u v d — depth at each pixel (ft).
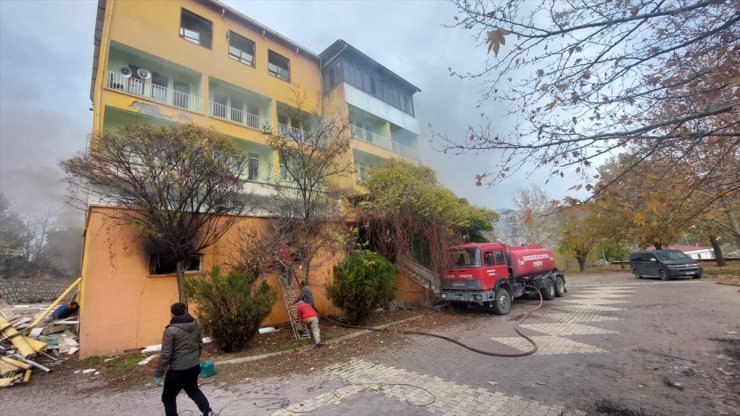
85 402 18.30
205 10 51.93
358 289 35.17
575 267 127.75
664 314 32.42
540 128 9.54
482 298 37.81
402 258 44.32
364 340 29.76
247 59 57.57
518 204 94.43
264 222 38.06
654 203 9.29
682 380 16.42
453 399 15.90
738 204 16.62
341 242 35.86
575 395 15.51
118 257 29.40
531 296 50.93
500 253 43.14
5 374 21.94
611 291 52.70
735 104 7.72
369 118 71.41
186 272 32.73
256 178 51.96
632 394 15.23
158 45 44.75
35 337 29.78
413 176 48.85
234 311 26.53
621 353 21.39
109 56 42.70
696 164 9.87
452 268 41.55
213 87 52.65
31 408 17.72
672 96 8.77
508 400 15.42
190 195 28.30
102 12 44.60
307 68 66.13
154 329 30.25
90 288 27.78
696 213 10.75
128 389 20.18
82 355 26.53
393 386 18.10
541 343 25.20
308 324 29.81
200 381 20.65
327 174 38.37
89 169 25.05
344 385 18.74
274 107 56.29
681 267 59.06
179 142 27.35
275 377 20.89
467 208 57.11
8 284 64.54
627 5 8.07
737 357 19.07
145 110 41.14
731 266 72.59
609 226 78.59
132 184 25.96
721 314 30.45
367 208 42.96
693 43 8.12
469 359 22.43
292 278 38.19
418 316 40.06
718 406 13.58
